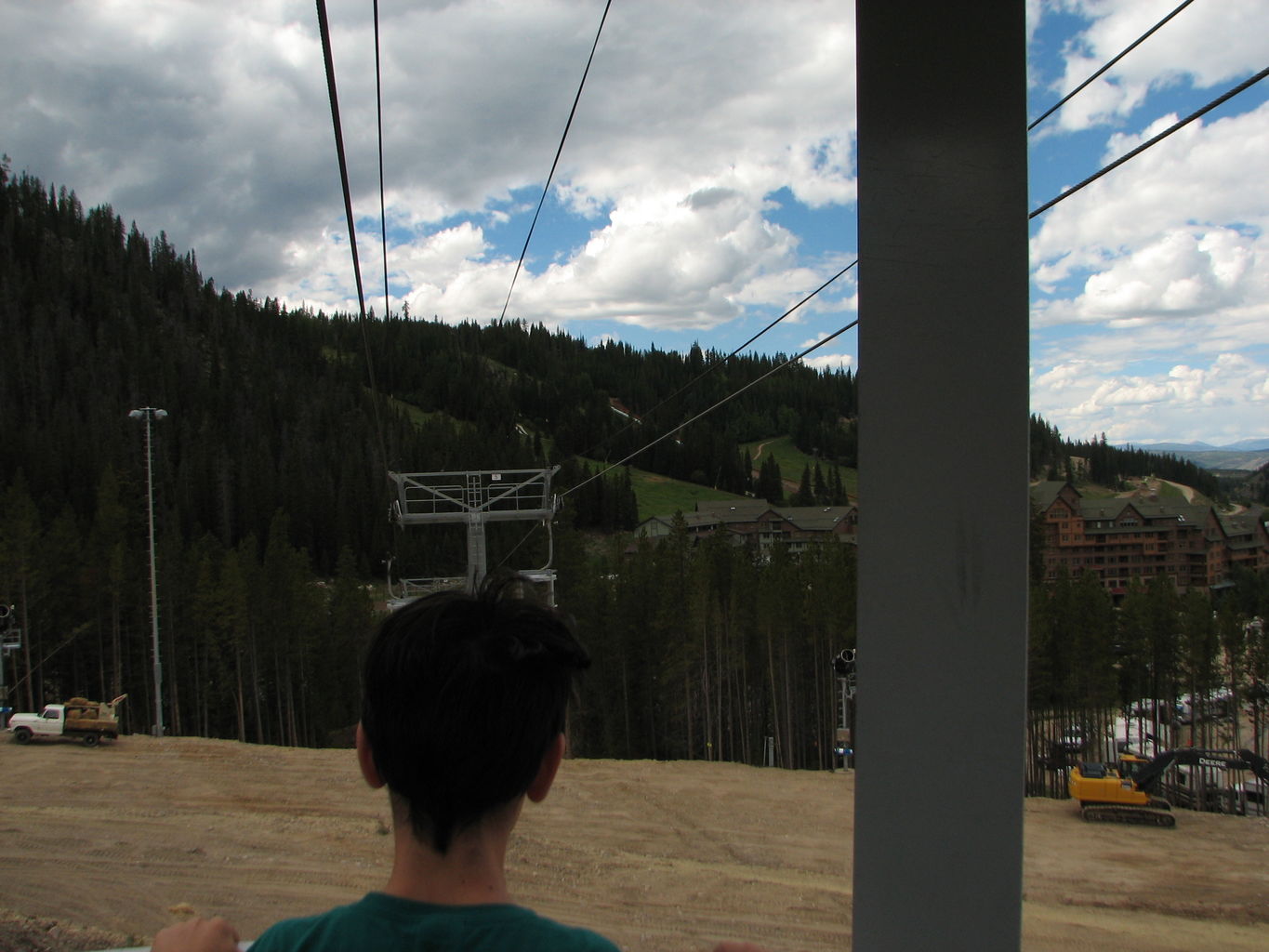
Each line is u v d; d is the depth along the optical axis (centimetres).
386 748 94
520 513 1742
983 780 119
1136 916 1300
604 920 1109
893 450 125
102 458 8575
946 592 121
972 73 126
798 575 4356
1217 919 1291
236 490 9262
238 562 4597
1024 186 124
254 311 16488
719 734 4284
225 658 4681
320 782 1752
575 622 108
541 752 96
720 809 1781
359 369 16300
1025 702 118
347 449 11194
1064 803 2088
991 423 122
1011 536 120
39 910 982
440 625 96
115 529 4756
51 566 4381
